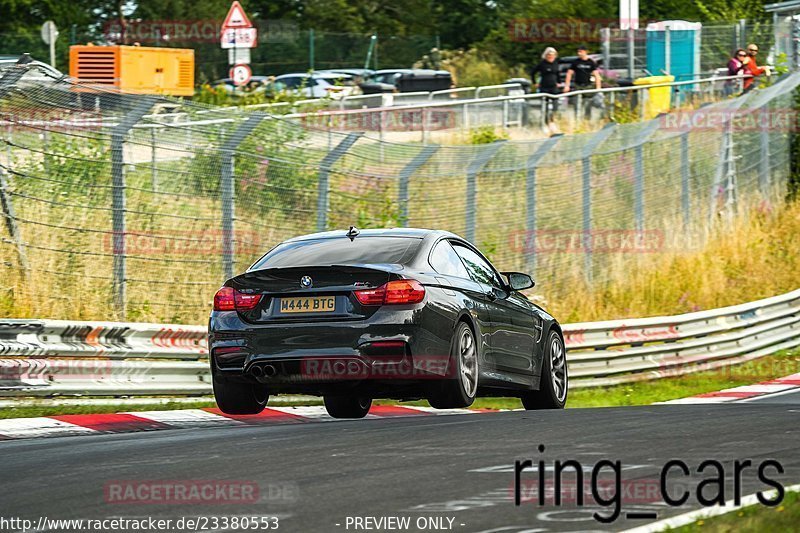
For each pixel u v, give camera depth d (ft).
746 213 336.08
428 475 82.89
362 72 502.38
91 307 179.42
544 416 118.52
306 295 119.96
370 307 118.32
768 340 262.06
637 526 67.36
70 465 90.27
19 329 140.77
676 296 284.82
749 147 346.54
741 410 124.67
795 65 423.64
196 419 139.03
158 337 158.10
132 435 112.68
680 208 305.12
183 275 187.73
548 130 350.43
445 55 617.21
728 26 447.42
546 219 259.60
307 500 74.95
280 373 119.75
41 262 180.34
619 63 452.76
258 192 193.06
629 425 108.88
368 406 153.79
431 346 119.34
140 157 182.09
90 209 183.01
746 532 65.05
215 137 186.80
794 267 321.52
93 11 649.20
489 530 66.74
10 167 178.19
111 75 408.26
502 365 134.82
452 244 134.10
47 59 521.65
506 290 143.02
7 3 623.36
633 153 287.28
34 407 140.87
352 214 206.59
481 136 328.08
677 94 395.34
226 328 122.01
